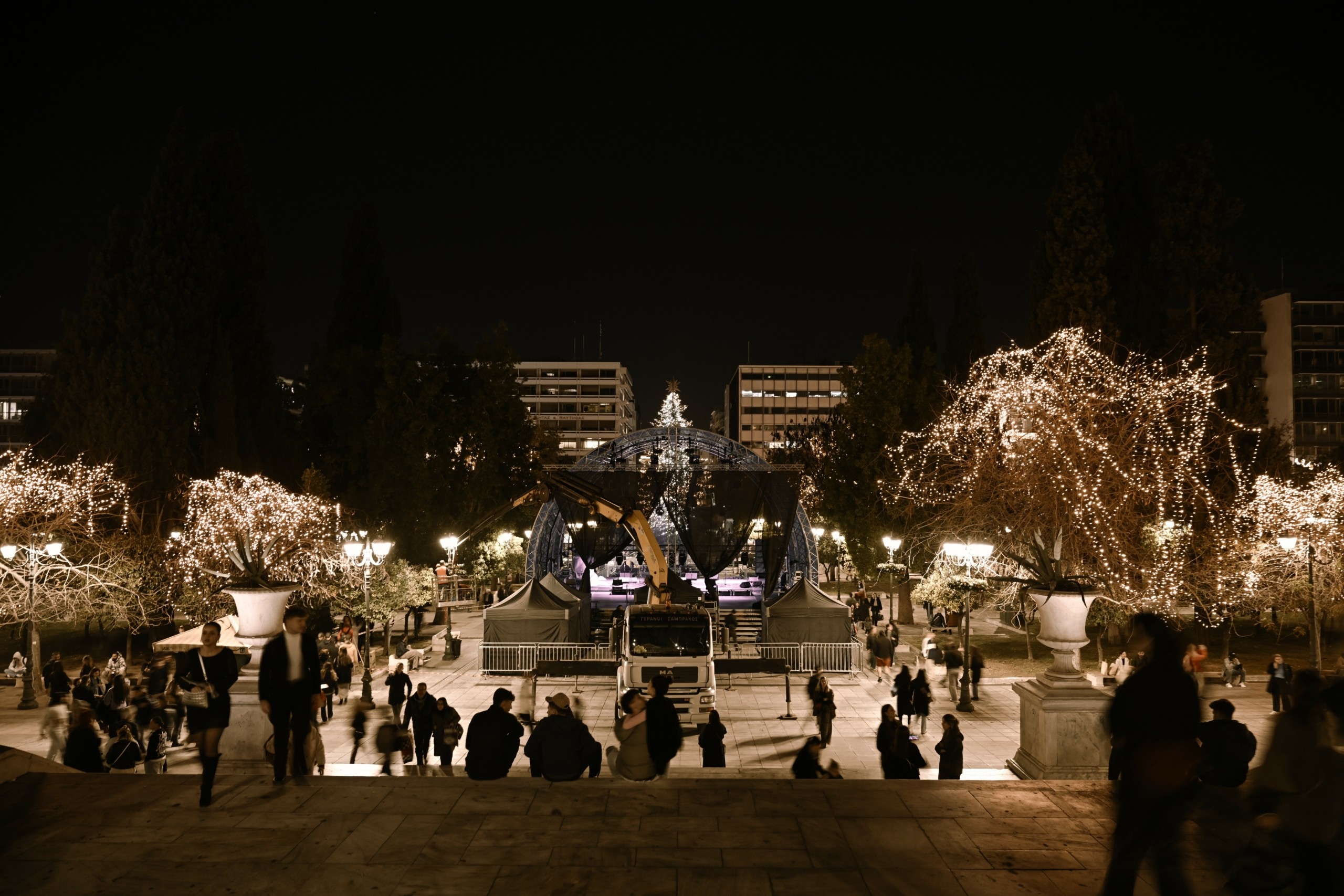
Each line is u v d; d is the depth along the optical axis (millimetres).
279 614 12367
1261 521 25516
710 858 6520
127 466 32000
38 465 32125
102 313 34438
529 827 7082
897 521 34250
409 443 34156
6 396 97625
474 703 23062
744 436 144875
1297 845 5441
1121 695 5234
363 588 27734
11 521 25391
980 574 22672
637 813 7418
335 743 18219
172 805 7520
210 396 34844
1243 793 7469
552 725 8281
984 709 21516
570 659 26719
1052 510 23562
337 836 6863
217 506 27359
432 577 34500
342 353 38031
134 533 30312
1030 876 6273
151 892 5914
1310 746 5477
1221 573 24844
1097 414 25016
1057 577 12453
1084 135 34812
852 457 35219
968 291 45812
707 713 20000
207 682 7582
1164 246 34281
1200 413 29594
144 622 26297
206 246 35031
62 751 14711
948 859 6559
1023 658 28297
